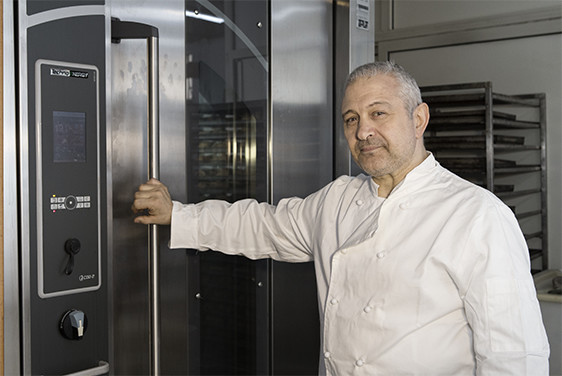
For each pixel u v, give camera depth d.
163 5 1.62
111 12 1.49
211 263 1.80
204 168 1.78
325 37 2.16
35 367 1.27
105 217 1.38
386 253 1.32
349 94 1.34
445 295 1.28
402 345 1.27
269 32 1.96
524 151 3.56
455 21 3.74
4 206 1.21
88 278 1.35
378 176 1.36
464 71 3.78
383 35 4.03
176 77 1.67
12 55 1.21
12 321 1.24
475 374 1.31
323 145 2.17
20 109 1.22
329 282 1.41
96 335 1.37
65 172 1.30
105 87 1.37
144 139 1.58
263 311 1.99
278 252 1.65
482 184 3.43
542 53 3.52
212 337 1.82
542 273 3.12
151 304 1.50
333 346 1.38
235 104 1.86
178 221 1.56
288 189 2.04
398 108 1.31
